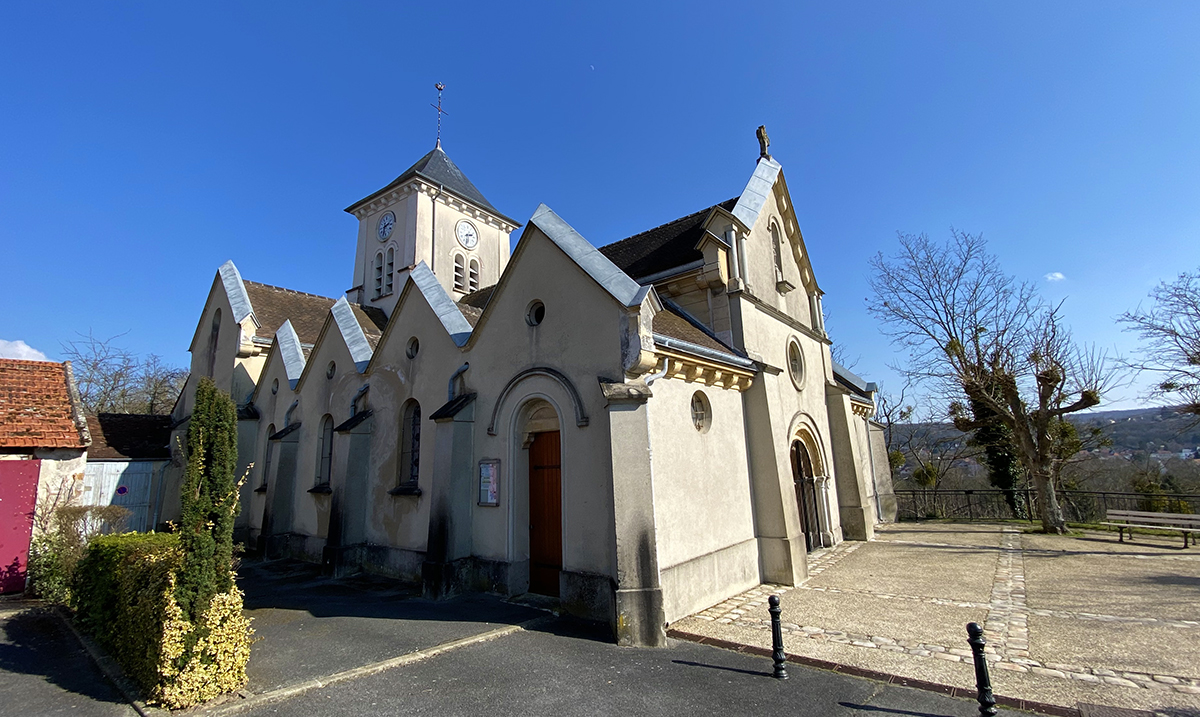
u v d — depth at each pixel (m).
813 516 16.02
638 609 7.95
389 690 6.34
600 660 7.27
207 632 6.18
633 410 8.80
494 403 11.18
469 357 11.99
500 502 10.68
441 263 26.69
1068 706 5.70
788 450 13.77
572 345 10.05
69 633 9.44
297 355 17.84
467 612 9.45
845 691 6.25
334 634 8.48
